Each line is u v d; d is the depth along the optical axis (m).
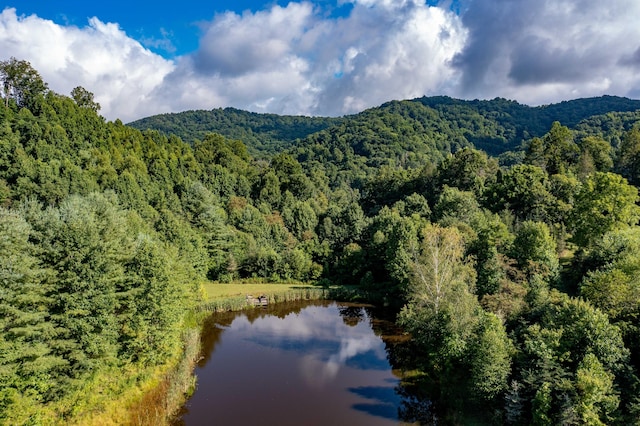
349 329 61.59
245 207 114.06
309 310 73.25
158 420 33.16
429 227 61.66
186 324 57.44
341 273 91.31
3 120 89.62
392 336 57.69
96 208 55.50
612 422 25.98
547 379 28.55
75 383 32.41
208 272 90.62
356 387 41.50
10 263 29.89
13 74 103.56
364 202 134.75
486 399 31.73
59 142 94.19
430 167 117.44
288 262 92.44
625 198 57.50
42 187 78.38
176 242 73.62
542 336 32.44
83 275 34.12
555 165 95.50
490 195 91.06
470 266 50.62
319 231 110.00
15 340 29.48
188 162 123.44
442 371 39.28
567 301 34.34
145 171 105.56
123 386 36.19
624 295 33.62
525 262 52.12
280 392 40.44
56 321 33.12
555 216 76.56
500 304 41.78
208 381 43.06
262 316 69.38
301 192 134.88
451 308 39.06
